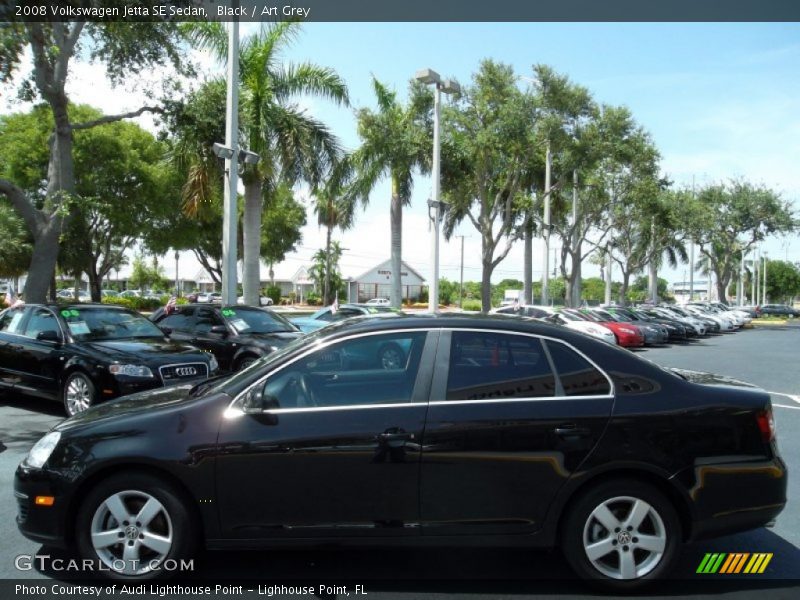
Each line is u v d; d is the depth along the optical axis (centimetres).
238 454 404
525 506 404
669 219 3869
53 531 414
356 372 431
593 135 2452
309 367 430
